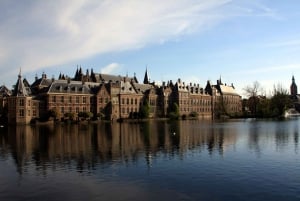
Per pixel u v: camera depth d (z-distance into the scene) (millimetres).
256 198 23547
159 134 69375
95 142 54469
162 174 30484
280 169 32031
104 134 70500
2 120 131875
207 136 63531
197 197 23953
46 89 140000
